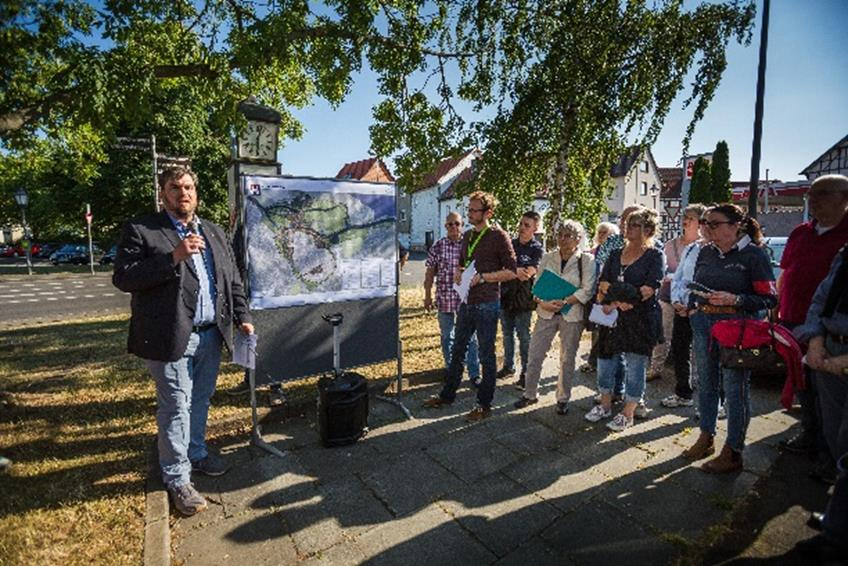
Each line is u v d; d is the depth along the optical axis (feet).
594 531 7.85
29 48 10.87
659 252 11.31
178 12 13.67
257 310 11.20
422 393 14.84
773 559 6.97
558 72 18.57
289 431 12.07
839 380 7.52
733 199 95.09
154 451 10.37
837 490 6.59
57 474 9.46
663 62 18.79
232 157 15.14
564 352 12.71
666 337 15.40
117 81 11.16
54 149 24.47
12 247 118.93
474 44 18.98
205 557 7.32
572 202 21.24
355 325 12.87
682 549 7.32
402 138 17.70
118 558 6.98
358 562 7.19
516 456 10.62
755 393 14.53
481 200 12.50
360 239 12.78
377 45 15.42
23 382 15.43
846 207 9.26
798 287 10.07
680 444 11.10
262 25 12.37
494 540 7.67
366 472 9.98
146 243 8.25
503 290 15.33
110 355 19.12
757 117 24.53
